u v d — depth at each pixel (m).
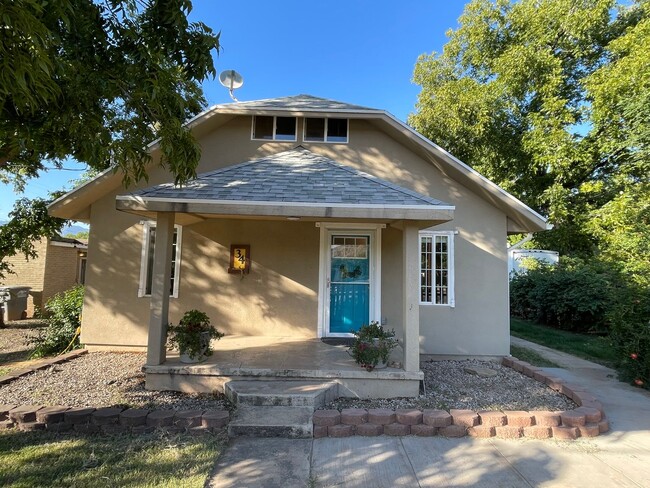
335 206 5.19
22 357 7.96
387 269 7.79
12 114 3.81
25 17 2.33
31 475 3.32
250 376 5.32
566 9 14.16
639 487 3.31
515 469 3.60
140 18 4.08
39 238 9.99
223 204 5.18
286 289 7.79
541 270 13.51
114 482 3.24
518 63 13.86
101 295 7.52
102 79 4.18
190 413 4.37
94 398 4.99
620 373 6.74
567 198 14.45
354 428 4.31
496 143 15.02
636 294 6.73
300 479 3.39
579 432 4.33
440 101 15.42
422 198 5.42
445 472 3.54
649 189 12.08
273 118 8.14
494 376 6.39
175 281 7.70
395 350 6.72
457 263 7.65
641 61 11.23
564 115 13.52
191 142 4.65
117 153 4.67
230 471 3.49
